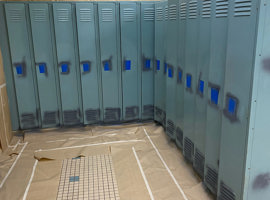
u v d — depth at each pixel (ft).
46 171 9.33
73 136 12.11
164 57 11.41
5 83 11.63
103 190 8.20
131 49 12.37
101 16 11.73
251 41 5.08
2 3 11.08
